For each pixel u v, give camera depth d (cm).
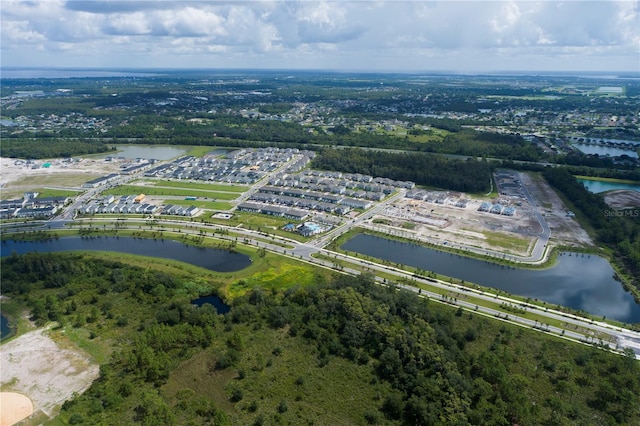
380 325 14888
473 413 11394
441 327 15300
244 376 13275
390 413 12050
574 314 17100
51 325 16150
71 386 13162
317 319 15888
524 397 11994
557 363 14112
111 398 12231
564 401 12356
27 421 11788
